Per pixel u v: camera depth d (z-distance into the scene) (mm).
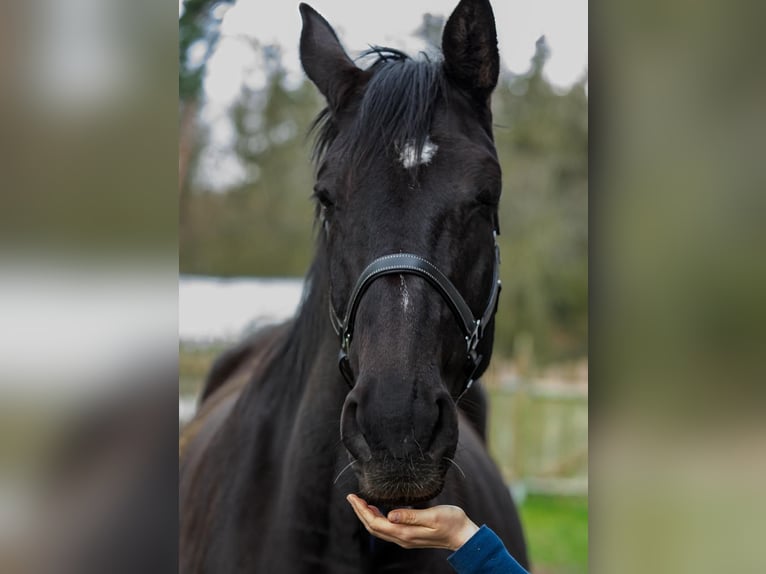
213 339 8781
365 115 1701
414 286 1579
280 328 3340
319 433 1876
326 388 1883
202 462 2385
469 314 1695
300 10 2016
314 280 2037
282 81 9422
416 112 1682
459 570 1538
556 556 6141
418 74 1750
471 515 2166
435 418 1485
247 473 2092
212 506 2186
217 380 3525
